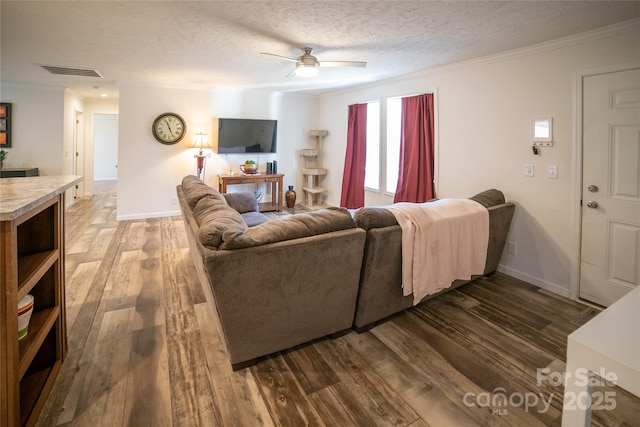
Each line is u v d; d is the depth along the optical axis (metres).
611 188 2.58
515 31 2.66
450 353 2.05
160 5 2.30
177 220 5.31
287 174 6.49
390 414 1.57
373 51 3.26
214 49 3.29
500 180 3.33
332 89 5.69
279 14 2.43
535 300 2.78
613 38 2.49
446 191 3.92
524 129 3.10
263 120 5.97
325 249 1.89
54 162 5.64
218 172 5.86
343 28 2.70
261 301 1.78
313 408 1.60
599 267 2.68
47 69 4.20
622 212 2.53
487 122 3.42
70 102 6.02
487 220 2.73
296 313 1.92
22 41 3.09
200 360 1.94
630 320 0.94
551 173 2.92
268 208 5.99
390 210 2.25
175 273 3.23
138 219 5.34
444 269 2.43
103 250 3.88
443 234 2.39
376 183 5.39
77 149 6.98
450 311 2.58
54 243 1.78
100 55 3.54
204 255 1.61
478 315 2.52
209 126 5.68
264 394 1.69
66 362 1.88
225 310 1.69
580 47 2.68
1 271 1.19
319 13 2.42
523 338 2.22
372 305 2.23
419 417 1.56
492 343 2.16
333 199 6.31
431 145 4.09
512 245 3.28
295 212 5.98
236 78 4.72
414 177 4.29
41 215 1.75
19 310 1.41
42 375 1.69
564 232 2.87
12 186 1.72
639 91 2.39
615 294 2.61
